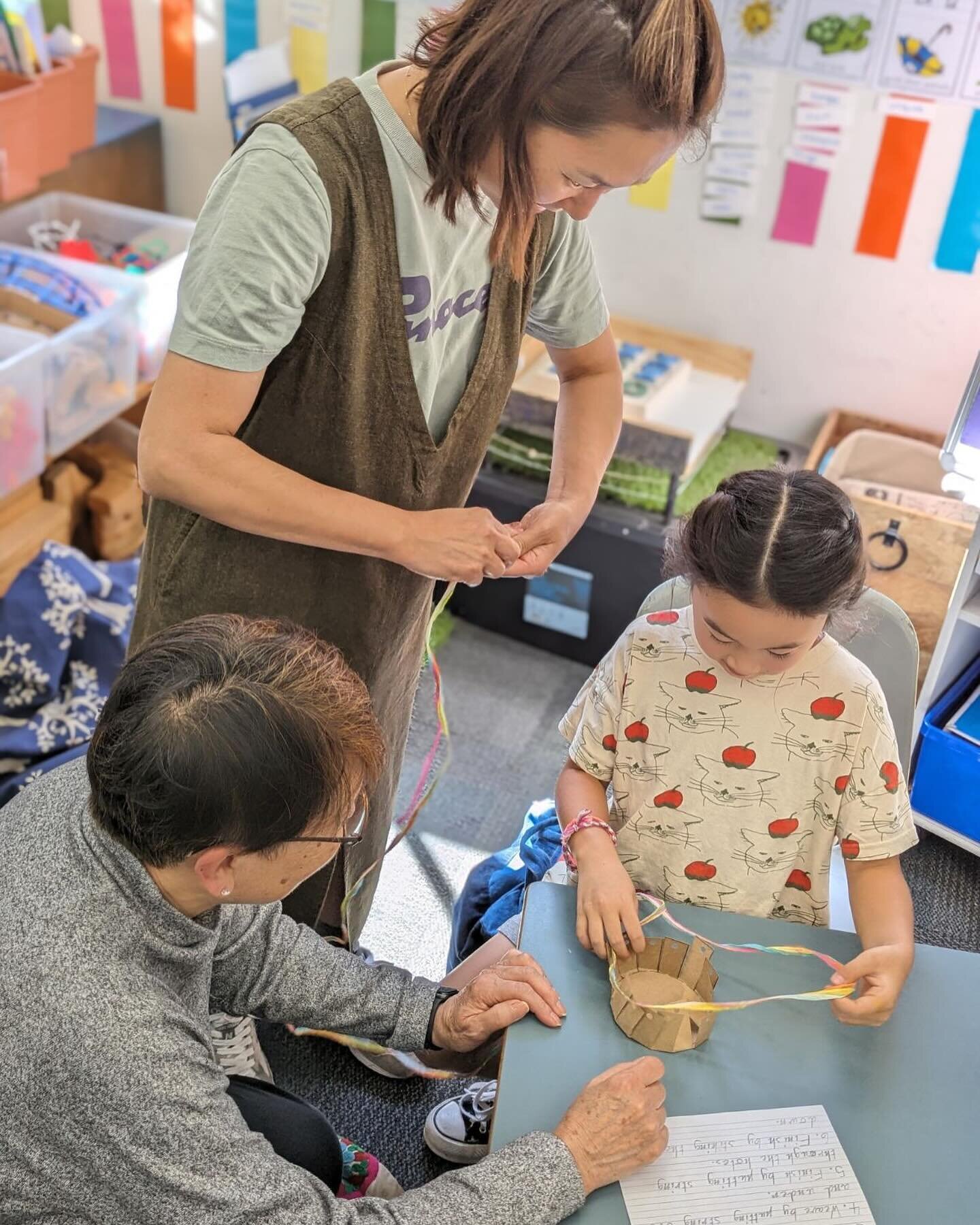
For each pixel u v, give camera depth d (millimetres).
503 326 1379
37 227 2658
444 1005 1246
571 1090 1062
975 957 1221
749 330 2648
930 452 2434
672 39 984
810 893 1387
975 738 2021
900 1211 979
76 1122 943
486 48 1021
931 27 2176
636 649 1348
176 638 991
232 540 1373
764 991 1162
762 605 1146
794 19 2273
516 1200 967
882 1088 1076
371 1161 1517
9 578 2285
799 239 2490
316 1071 1824
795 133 2379
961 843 2117
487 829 2240
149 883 980
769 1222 969
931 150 2285
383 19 2617
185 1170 955
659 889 1396
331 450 1328
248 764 917
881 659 1484
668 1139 1021
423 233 1210
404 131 1159
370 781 1028
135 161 2945
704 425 2506
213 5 2770
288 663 971
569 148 1051
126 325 2363
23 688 2156
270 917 1280
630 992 1151
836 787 1313
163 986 1008
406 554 1264
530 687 2609
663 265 2658
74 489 2494
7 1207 978
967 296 2396
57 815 1036
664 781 1353
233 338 1160
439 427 1418
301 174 1140
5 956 951
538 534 1437
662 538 2436
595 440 1565
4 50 2457
